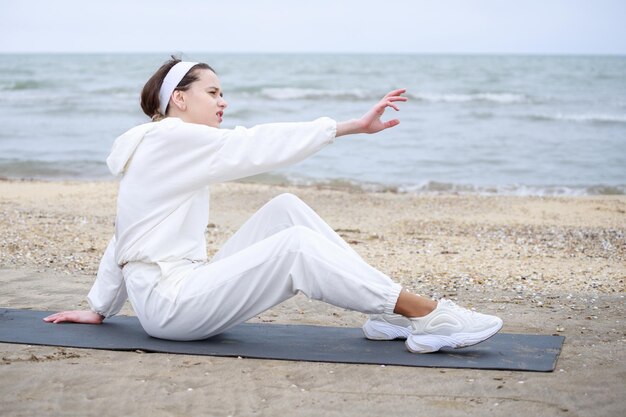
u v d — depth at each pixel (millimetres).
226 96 31156
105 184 13117
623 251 7586
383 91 33188
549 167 15898
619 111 26266
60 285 5629
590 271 6496
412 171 15375
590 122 23453
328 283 3652
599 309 5035
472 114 25359
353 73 47438
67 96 30469
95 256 6816
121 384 3488
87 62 67000
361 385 3469
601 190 13484
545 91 34594
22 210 9766
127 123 22344
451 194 12867
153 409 3207
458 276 6234
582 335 4332
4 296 5270
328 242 3688
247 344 4055
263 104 28297
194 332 3914
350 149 18109
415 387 3436
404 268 6582
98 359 3828
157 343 4027
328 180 14234
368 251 7449
